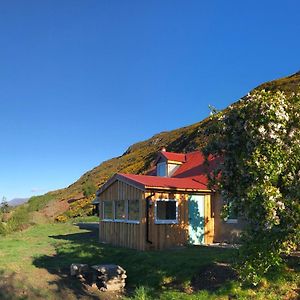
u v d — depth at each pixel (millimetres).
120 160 88750
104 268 13742
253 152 9625
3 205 47719
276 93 10602
